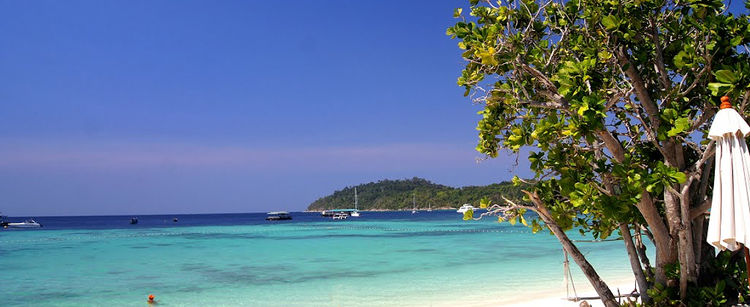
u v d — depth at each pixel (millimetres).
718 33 6449
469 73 7602
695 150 7098
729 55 6633
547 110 7418
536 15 7113
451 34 7301
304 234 58969
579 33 7352
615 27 6410
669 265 7254
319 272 23297
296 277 21766
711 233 5641
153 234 64562
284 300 16344
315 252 33875
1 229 88938
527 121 7293
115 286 20078
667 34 7484
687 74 6762
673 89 6867
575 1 7246
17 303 16781
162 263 28281
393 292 17359
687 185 6488
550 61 7160
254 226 93000
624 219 7418
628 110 7695
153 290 18938
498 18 7387
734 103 6133
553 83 7012
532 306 14047
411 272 22594
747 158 5477
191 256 32375
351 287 18656
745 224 5309
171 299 16984
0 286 20438
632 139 7801
